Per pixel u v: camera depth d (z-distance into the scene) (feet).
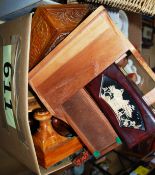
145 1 1.88
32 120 1.85
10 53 1.51
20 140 1.62
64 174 2.72
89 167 3.82
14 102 1.51
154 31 4.55
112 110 1.61
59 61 1.47
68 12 1.65
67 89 1.54
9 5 1.88
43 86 1.52
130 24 2.73
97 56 1.49
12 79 1.50
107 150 1.73
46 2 1.82
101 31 1.46
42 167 1.72
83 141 1.68
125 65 1.79
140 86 1.77
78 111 1.62
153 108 1.72
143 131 1.61
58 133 1.77
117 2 1.76
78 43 1.45
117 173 3.75
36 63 1.67
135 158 4.01
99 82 1.59
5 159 2.30
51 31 1.50
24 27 1.39
